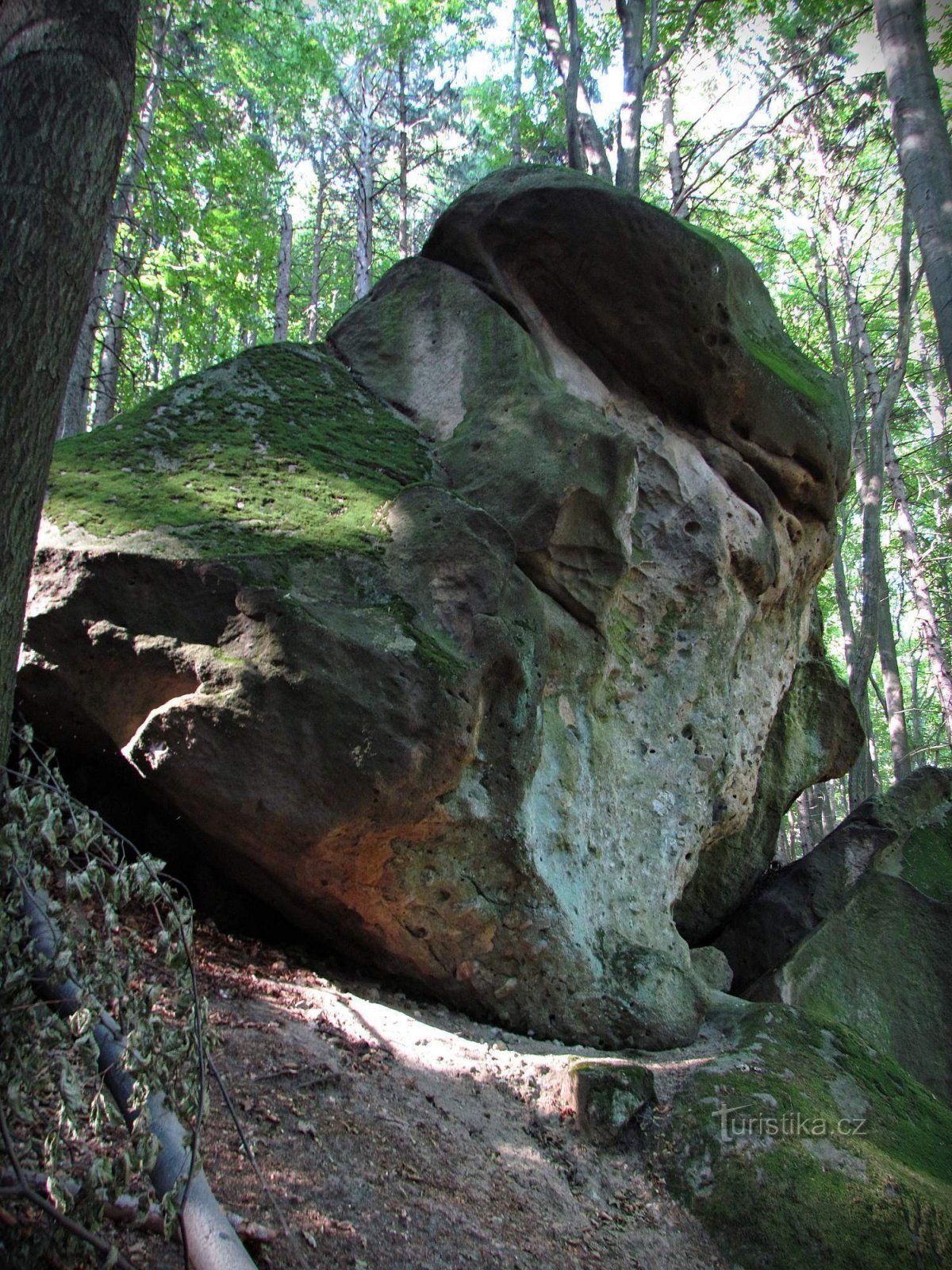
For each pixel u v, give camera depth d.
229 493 5.29
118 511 4.95
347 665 4.59
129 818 5.16
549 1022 5.38
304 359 6.65
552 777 5.74
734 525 7.09
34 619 4.60
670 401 7.27
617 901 6.02
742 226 21.28
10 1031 2.38
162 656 4.59
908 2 5.71
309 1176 3.29
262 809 4.49
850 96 17.94
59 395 2.48
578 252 6.85
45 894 2.65
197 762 4.48
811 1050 5.66
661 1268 3.95
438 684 4.70
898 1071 5.78
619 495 5.95
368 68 22.06
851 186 18.66
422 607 5.04
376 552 5.18
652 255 6.82
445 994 5.25
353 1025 4.53
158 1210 2.48
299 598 4.75
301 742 4.50
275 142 22.38
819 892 8.07
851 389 21.97
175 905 2.74
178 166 14.42
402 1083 4.21
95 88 2.55
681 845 6.55
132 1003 2.55
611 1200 4.25
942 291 5.18
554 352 6.86
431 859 4.97
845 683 9.30
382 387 6.67
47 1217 2.49
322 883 4.77
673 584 6.83
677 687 6.79
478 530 5.32
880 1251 4.29
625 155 11.46
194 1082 2.63
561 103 20.70
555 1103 4.64
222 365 6.32
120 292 14.02
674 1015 5.70
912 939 7.77
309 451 5.76
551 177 6.99
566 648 5.94
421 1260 3.16
